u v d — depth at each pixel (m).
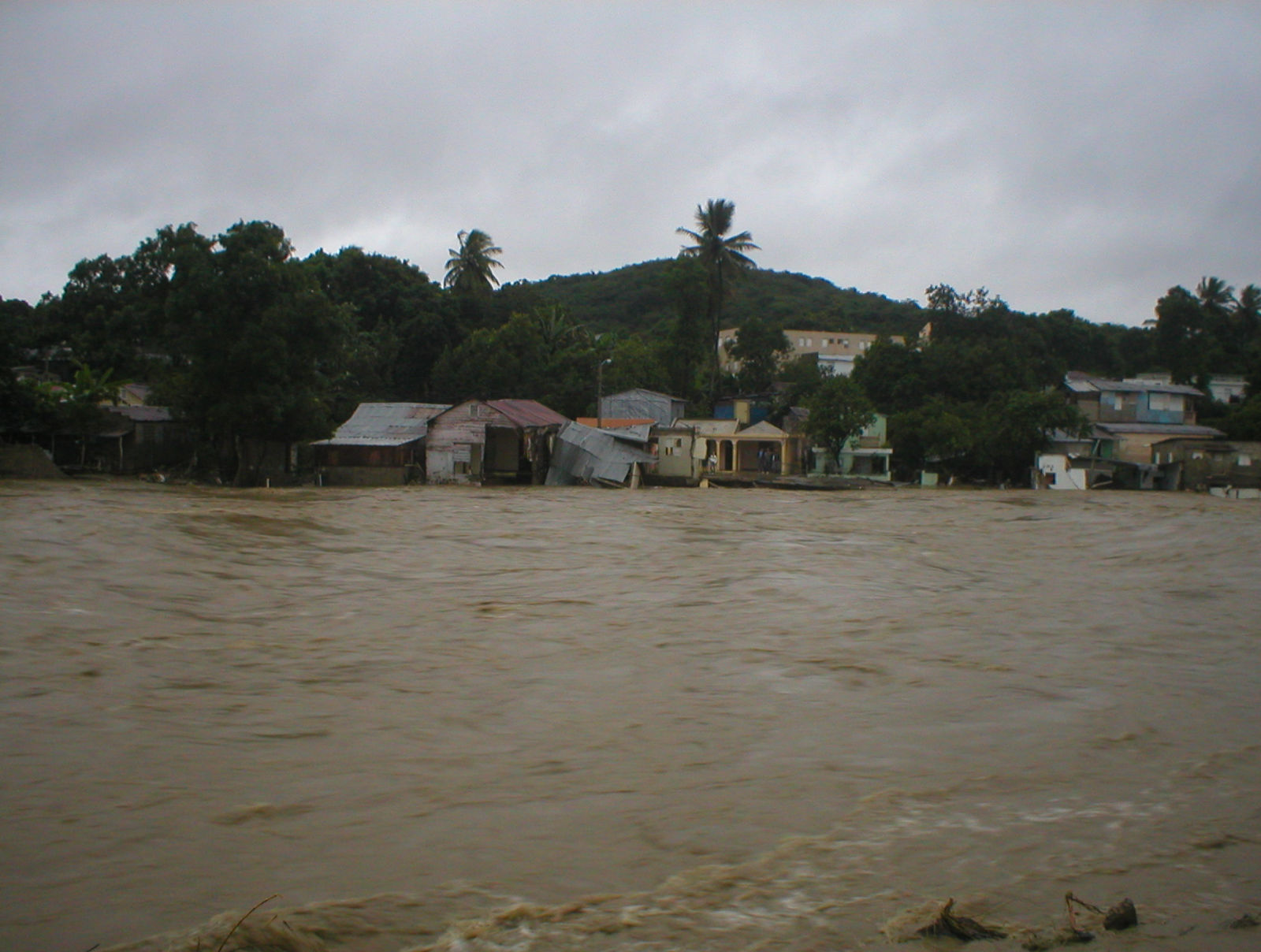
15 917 4.30
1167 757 6.95
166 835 5.25
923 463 55.66
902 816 5.70
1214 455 49.88
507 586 14.28
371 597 13.12
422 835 5.31
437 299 69.31
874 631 11.41
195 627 10.77
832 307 116.00
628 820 5.58
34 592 12.08
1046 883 4.84
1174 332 75.06
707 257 66.50
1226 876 4.96
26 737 6.84
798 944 4.15
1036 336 67.62
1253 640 11.25
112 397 45.19
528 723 7.56
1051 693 8.70
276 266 38.59
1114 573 16.75
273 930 4.20
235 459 42.16
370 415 50.22
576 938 4.20
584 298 116.25
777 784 6.23
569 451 47.00
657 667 9.50
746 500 36.91
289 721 7.44
